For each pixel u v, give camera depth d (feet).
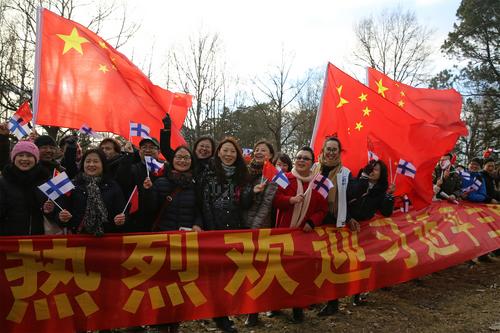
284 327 17.51
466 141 131.13
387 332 17.02
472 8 124.77
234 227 16.96
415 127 21.70
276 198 17.46
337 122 22.80
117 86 20.33
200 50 101.81
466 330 17.24
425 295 21.89
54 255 14.34
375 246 20.11
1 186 14.16
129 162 17.02
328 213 19.04
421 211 23.35
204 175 17.04
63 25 20.18
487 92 125.39
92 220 14.52
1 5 70.90
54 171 15.78
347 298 21.33
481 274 26.21
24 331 13.96
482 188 28.32
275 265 17.15
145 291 15.23
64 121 19.44
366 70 27.32
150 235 15.47
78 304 14.48
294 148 142.51
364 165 21.44
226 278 16.31
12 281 13.91
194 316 15.70
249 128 125.08
